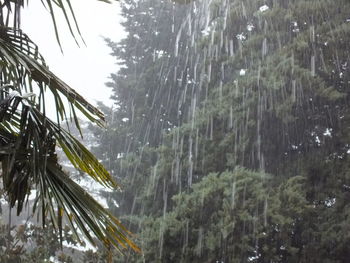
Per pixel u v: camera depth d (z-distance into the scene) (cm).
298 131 2102
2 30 372
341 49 2075
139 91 2675
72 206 367
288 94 1989
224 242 1673
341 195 1859
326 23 2103
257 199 1666
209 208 1741
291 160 2103
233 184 1694
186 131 2092
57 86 376
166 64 2692
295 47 2055
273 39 2194
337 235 1730
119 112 2711
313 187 1950
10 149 355
